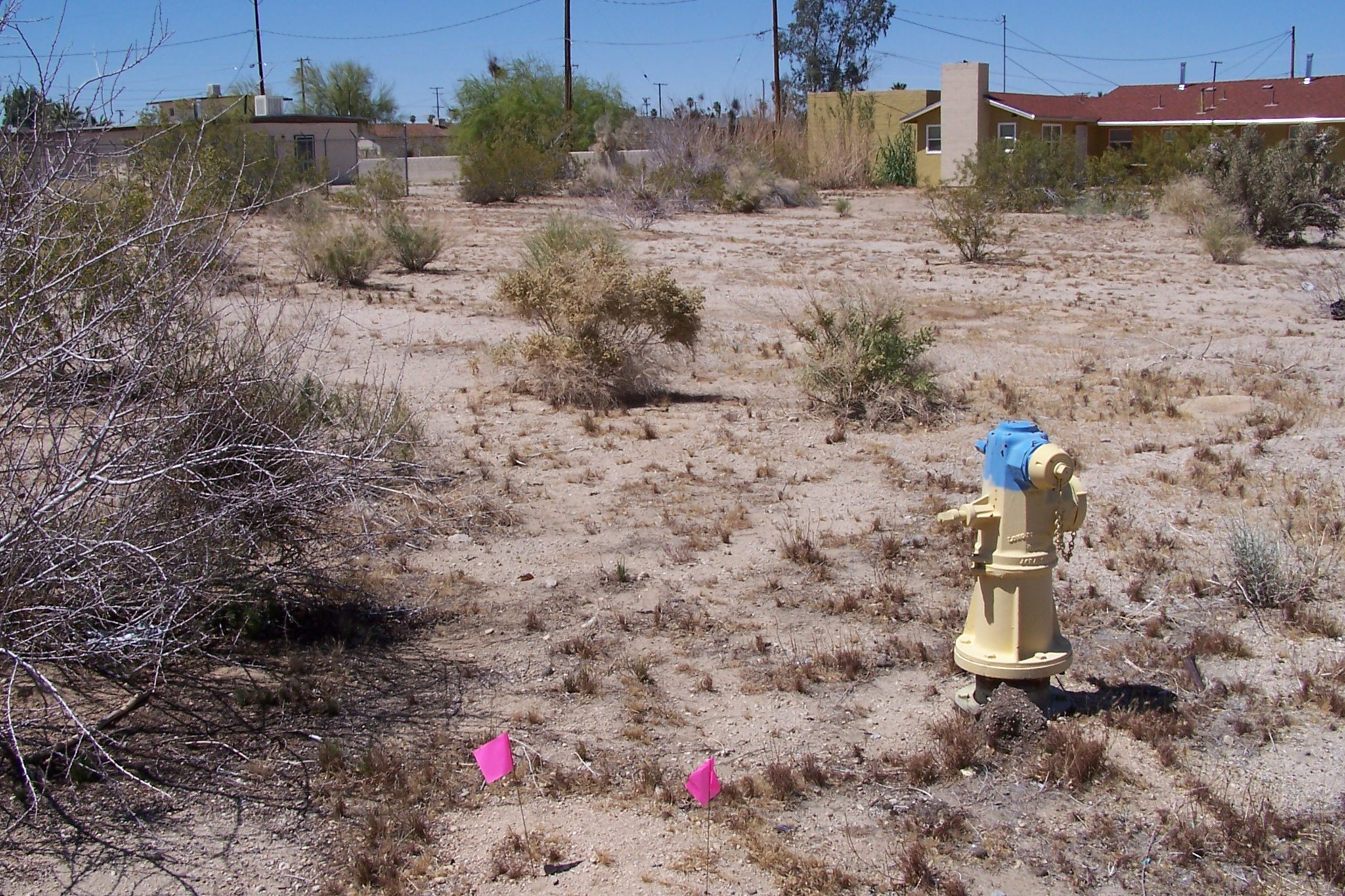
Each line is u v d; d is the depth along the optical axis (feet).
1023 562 17.03
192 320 17.28
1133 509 27.55
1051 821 15.17
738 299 62.69
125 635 15.23
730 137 157.89
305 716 17.06
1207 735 17.31
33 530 14.67
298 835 14.30
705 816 15.02
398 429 23.39
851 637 20.52
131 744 15.92
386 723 17.04
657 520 26.94
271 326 21.85
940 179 170.60
